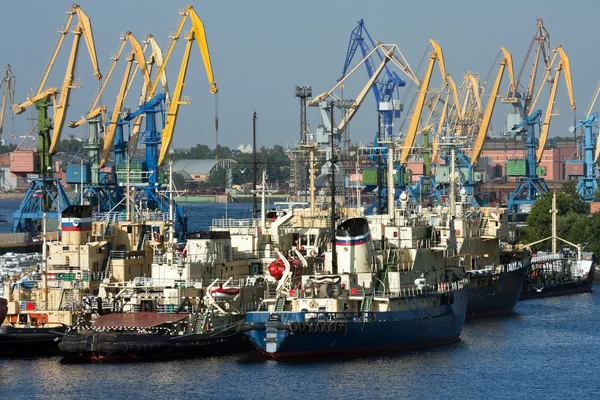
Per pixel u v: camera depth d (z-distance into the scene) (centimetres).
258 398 19050
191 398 19062
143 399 19025
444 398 19350
